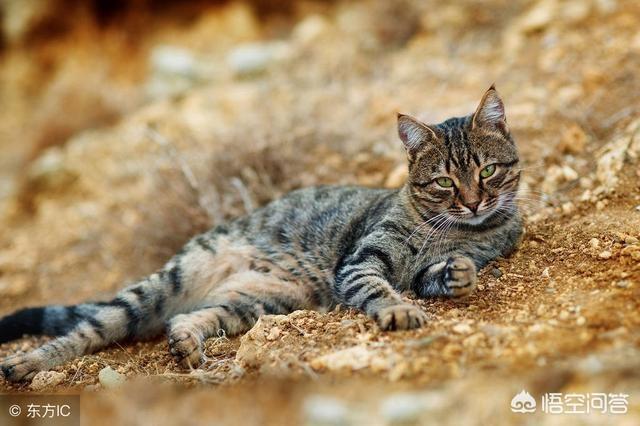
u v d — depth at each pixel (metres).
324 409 4.18
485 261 6.12
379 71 11.31
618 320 4.52
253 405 4.49
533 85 9.38
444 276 5.33
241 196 8.16
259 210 7.00
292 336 5.32
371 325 5.16
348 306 5.71
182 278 6.60
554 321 4.70
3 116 15.16
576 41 9.97
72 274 9.04
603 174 6.95
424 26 12.10
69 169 11.21
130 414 4.78
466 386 4.16
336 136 9.14
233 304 6.29
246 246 6.74
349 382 4.42
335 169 8.49
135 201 9.73
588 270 5.46
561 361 4.19
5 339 6.88
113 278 8.58
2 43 15.30
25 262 9.51
